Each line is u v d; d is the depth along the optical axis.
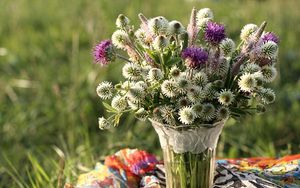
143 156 1.48
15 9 3.91
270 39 1.24
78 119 2.51
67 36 3.49
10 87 2.79
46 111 2.56
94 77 2.71
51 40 3.47
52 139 2.38
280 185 1.36
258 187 1.34
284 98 2.64
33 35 3.61
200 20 1.26
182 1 3.97
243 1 3.93
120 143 2.05
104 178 1.41
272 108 2.55
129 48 1.26
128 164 1.46
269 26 3.34
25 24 3.83
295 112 2.51
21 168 2.08
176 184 1.29
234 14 3.58
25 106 2.59
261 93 1.23
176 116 1.22
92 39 2.78
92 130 2.46
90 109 2.55
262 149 2.20
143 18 1.26
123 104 1.24
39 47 3.39
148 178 1.40
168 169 1.30
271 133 2.36
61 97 2.60
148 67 1.24
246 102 1.25
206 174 1.29
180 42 1.25
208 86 1.19
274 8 3.79
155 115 1.22
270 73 1.23
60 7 4.06
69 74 2.91
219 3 3.86
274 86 2.73
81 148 2.07
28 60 3.21
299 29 3.55
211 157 1.29
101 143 2.27
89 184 1.39
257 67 1.21
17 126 2.44
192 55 1.17
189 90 1.18
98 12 3.16
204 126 1.23
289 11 3.80
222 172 1.41
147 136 2.31
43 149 2.26
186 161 1.27
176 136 1.25
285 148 2.25
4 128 2.42
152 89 1.21
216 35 1.20
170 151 1.28
